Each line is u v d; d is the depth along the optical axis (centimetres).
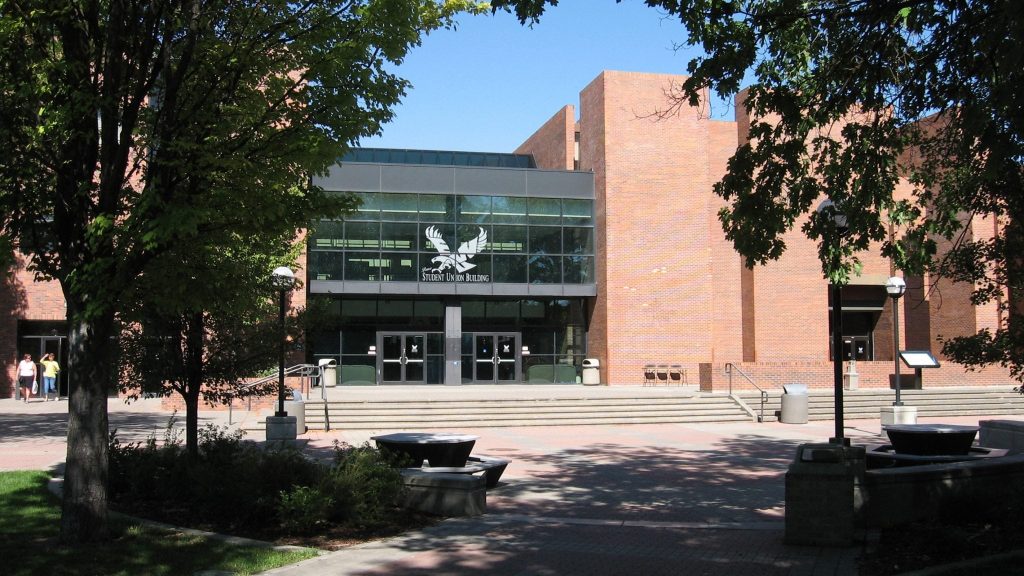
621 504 1096
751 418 2494
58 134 788
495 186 3506
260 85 955
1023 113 630
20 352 3148
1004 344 858
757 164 923
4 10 764
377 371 3466
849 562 742
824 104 919
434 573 711
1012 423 1659
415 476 1016
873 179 902
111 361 1131
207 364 1180
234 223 824
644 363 3419
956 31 771
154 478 1041
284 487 937
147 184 823
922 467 934
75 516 786
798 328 3456
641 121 3500
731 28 862
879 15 801
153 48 847
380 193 3400
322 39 881
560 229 3550
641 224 3466
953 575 662
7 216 841
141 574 682
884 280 3662
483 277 3456
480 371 3544
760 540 846
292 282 1370
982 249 889
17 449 1562
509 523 948
